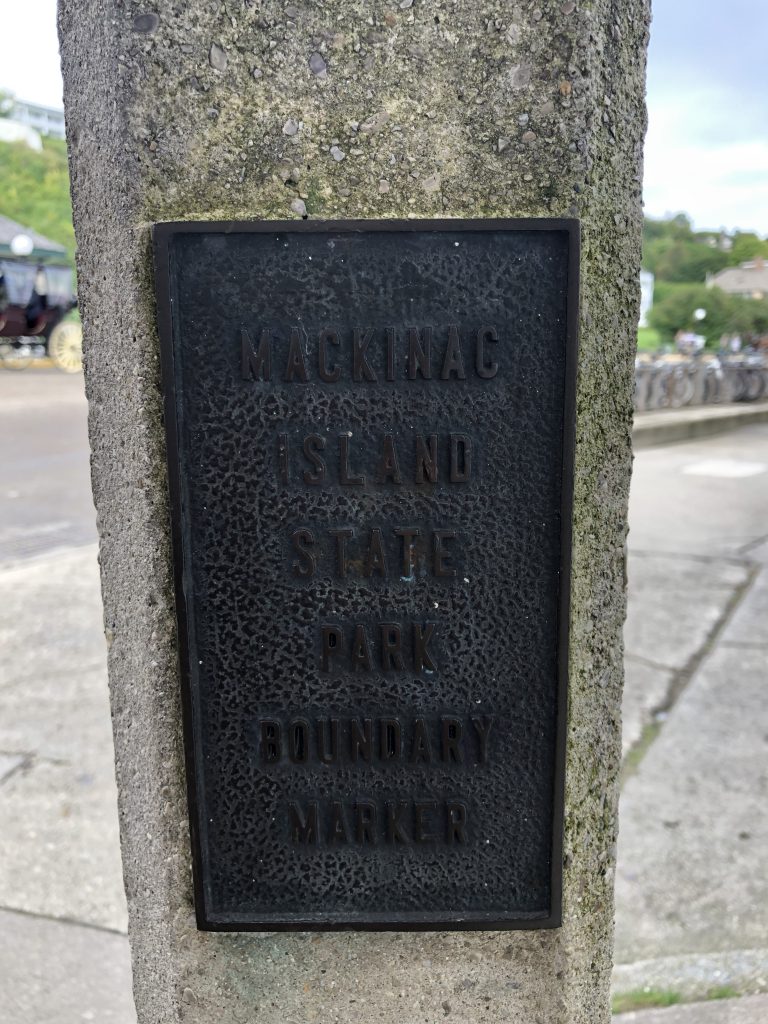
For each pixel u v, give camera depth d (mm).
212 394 1232
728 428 13055
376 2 1168
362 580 1287
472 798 1352
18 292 20094
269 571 1281
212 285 1204
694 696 3545
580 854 1421
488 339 1219
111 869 2455
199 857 1354
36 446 10164
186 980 1429
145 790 1402
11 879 2410
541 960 1418
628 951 2135
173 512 1251
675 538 6246
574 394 1229
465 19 1172
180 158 1204
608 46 1213
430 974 1414
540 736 1335
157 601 1318
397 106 1194
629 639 4199
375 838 1360
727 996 1991
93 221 1276
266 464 1252
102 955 2141
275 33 1177
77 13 1226
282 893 1375
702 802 2766
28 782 2891
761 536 6293
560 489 1260
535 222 1181
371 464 1254
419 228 1182
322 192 1218
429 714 1325
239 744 1330
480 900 1380
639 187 1314
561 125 1193
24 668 3812
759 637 4203
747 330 38594
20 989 2029
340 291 1206
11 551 5746
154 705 1352
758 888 2352
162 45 1174
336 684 1315
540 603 1295
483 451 1251
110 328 1282
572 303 1202
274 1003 1431
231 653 1304
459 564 1284
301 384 1232
